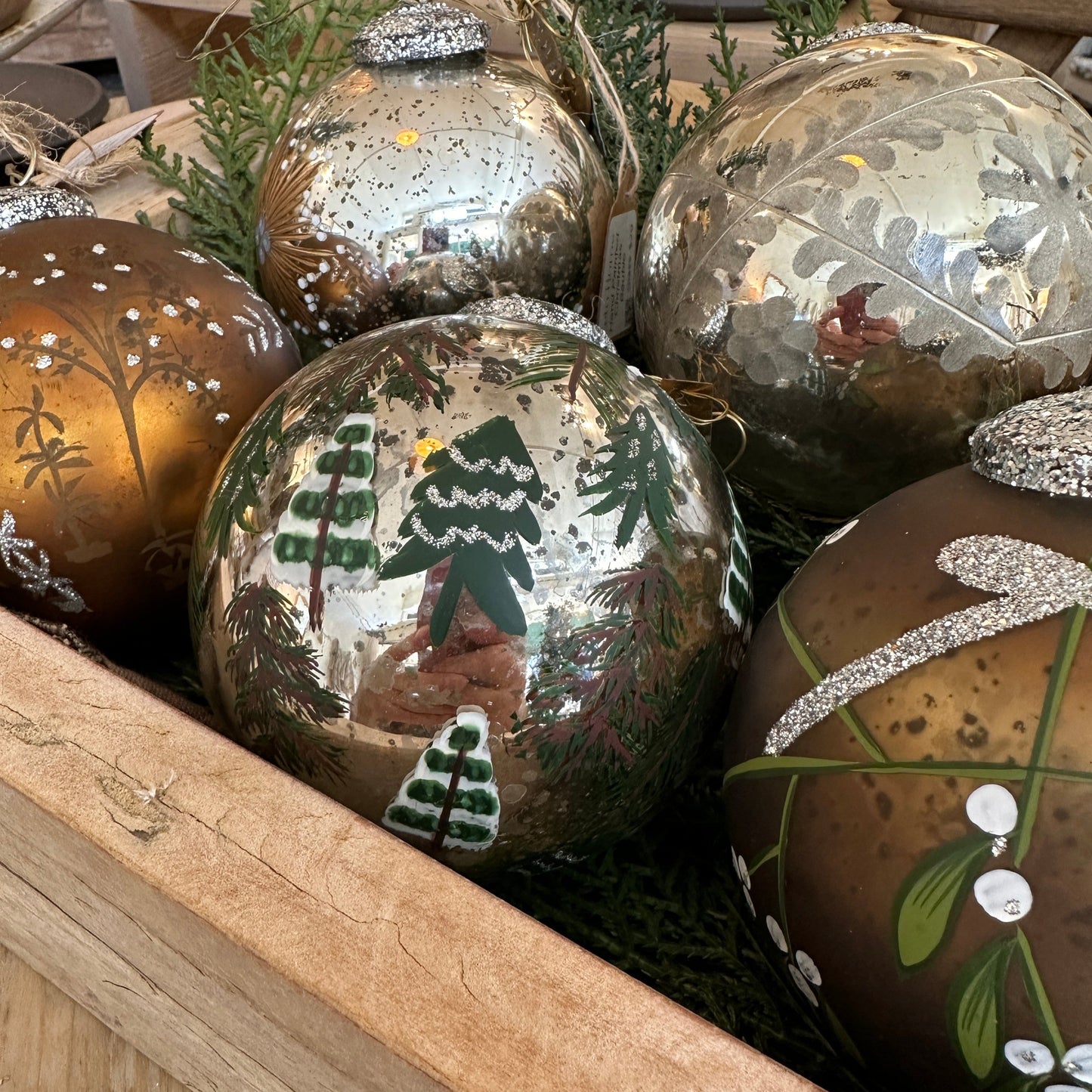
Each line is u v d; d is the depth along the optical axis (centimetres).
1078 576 31
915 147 44
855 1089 39
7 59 96
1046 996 28
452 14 56
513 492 35
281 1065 32
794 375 46
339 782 37
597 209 59
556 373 38
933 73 46
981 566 32
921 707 31
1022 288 44
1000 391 45
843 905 31
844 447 47
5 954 45
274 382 51
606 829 40
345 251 55
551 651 34
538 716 35
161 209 70
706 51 89
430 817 36
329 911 29
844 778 32
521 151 55
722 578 39
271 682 36
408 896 29
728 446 51
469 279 55
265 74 76
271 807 31
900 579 33
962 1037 30
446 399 36
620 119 62
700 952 42
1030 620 30
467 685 34
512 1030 26
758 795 35
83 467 45
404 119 54
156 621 52
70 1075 41
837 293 44
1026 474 33
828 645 34
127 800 32
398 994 27
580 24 69
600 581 35
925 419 46
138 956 35
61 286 46
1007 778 29
